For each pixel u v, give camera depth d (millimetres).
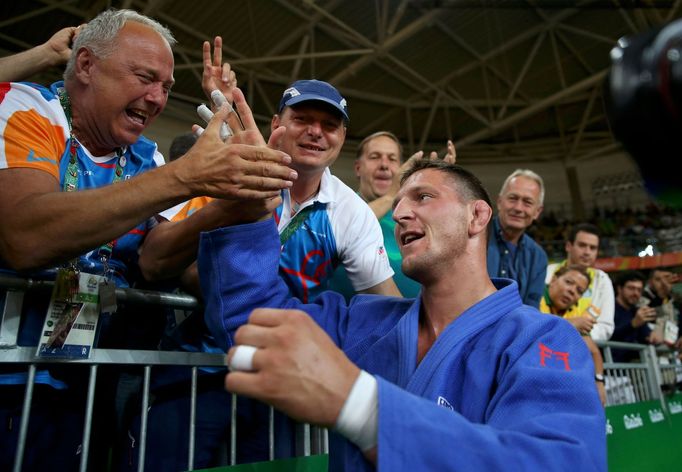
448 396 1112
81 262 1425
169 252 1500
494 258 2900
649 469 3061
